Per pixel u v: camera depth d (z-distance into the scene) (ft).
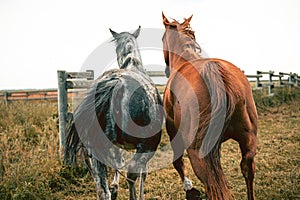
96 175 11.09
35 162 16.47
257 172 18.30
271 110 40.75
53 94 54.39
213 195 9.29
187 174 18.66
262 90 49.55
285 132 28.73
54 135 21.48
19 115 27.14
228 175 18.29
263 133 28.73
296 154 21.81
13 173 14.82
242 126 10.05
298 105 43.86
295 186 15.85
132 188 12.21
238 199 14.85
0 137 20.59
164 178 17.88
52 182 16.16
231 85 9.63
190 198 13.57
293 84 58.54
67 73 18.80
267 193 15.21
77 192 16.02
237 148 24.20
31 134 22.29
